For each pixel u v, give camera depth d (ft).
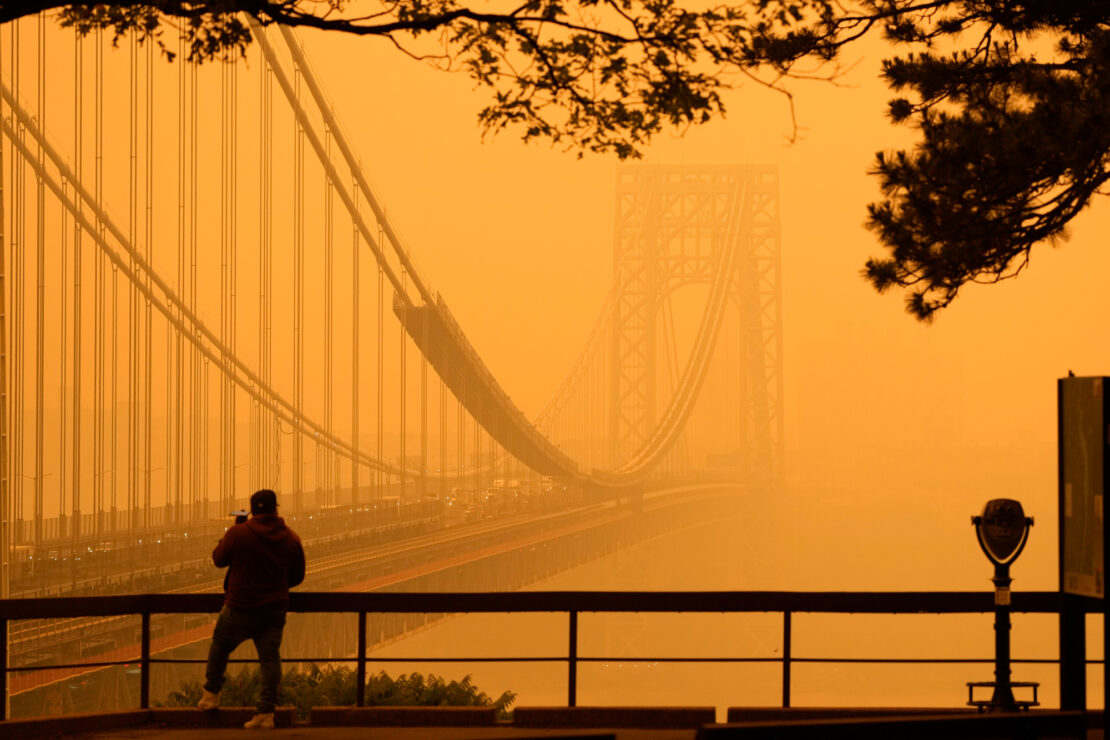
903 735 59.93
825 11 84.94
